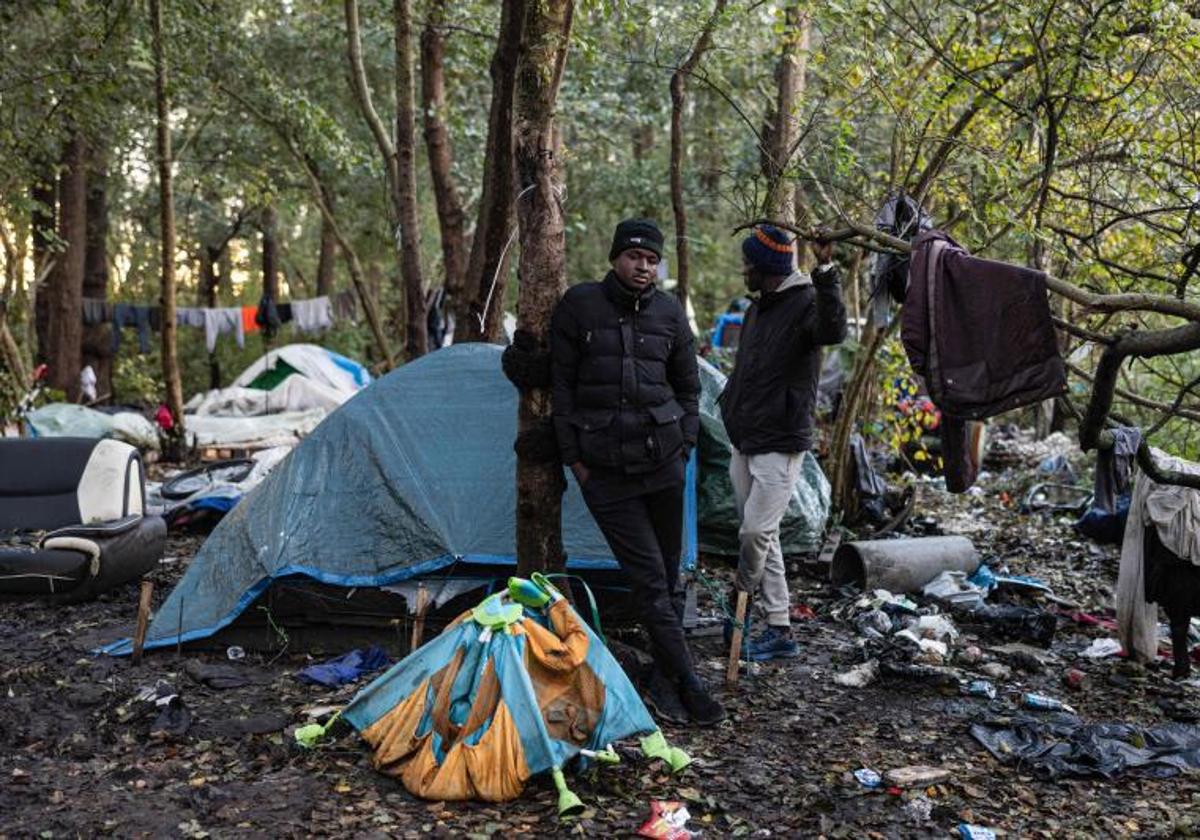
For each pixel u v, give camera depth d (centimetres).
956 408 375
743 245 538
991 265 375
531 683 390
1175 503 541
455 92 1522
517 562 480
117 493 738
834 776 411
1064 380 368
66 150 1684
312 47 1609
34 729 448
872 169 846
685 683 458
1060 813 388
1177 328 377
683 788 396
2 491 736
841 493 917
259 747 427
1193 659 594
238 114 1516
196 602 560
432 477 557
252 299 3894
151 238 2900
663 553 479
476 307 832
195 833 358
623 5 761
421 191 2253
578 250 2297
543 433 468
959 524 1031
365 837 353
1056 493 1147
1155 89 668
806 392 524
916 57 788
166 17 1198
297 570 539
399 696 414
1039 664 561
